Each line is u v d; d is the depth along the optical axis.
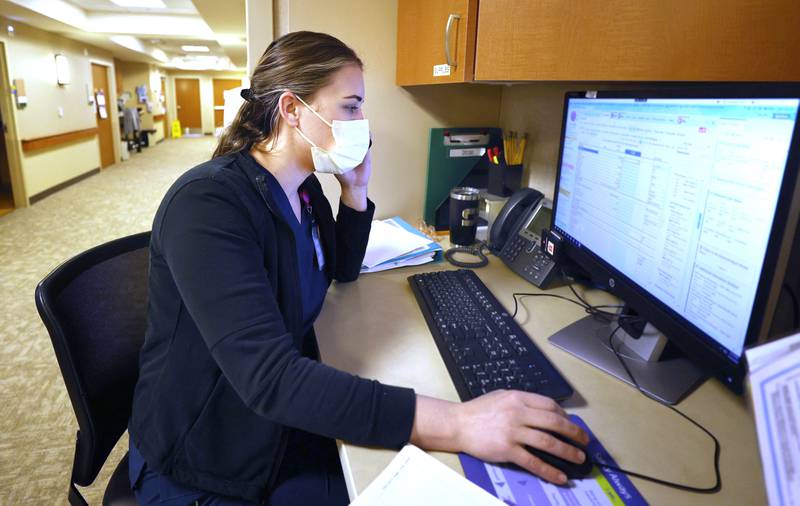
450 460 0.61
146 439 0.81
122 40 7.80
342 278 1.18
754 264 0.56
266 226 0.78
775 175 0.53
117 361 0.93
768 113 0.53
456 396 0.75
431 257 1.34
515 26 0.97
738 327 0.58
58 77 6.52
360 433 0.62
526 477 0.59
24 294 3.02
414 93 1.62
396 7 1.53
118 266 0.97
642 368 0.81
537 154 1.54
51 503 1.52
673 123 0.70
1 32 5.09
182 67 14.88
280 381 0.64
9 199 5.73
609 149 0.89
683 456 0.63
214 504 0.80
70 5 5.90
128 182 7.06
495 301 1.02
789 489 0.30
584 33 0.89
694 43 0.81
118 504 0.88
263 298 0.69
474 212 1.49
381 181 1.67
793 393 0.31
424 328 0.96
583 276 1.19
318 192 1.05
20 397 2.02
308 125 0.85
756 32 0.77
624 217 0.84
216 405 0.77
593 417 0.70
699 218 0.65
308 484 0.84
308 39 0.83
